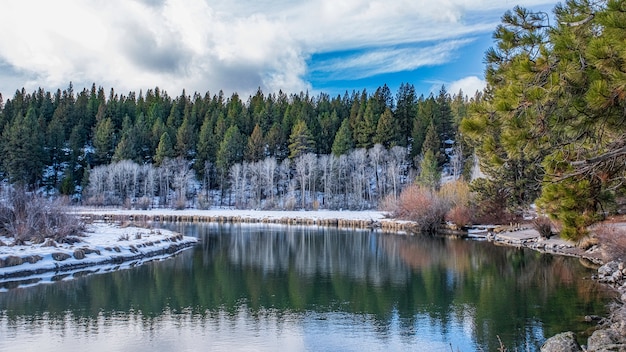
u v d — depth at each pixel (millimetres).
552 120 5836
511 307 14242
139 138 83188
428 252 27016
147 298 15375
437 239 34312
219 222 52938
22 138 66562
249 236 36594
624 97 5098
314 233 39469
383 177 70312
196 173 79812
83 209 59188
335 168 72500
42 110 93125
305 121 86000
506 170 19828
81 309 13859
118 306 14289
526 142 5977
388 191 69188
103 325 12367
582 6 6000
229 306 14547
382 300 15367
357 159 72000
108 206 66812
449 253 26562
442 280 18625
